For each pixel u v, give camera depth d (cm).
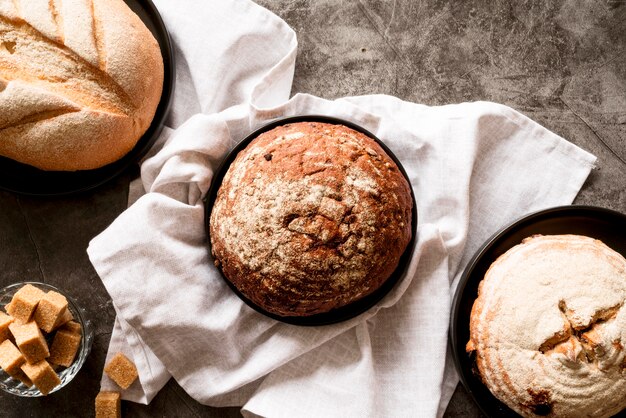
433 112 74
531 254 68
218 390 72
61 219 76
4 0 66
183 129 71
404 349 73
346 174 64
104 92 68
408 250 70
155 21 73
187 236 72
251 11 74
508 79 76
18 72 66
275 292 64
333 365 73
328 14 76
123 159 72
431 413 71
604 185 76
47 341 74
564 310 66
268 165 64
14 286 73
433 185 73
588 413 66
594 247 68
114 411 73
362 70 76
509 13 76
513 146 75
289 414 72
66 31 66
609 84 76
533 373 66
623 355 65
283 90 75
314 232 63
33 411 76
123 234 70
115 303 70
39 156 68
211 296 72
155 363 73
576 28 76
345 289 64
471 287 71
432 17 76
